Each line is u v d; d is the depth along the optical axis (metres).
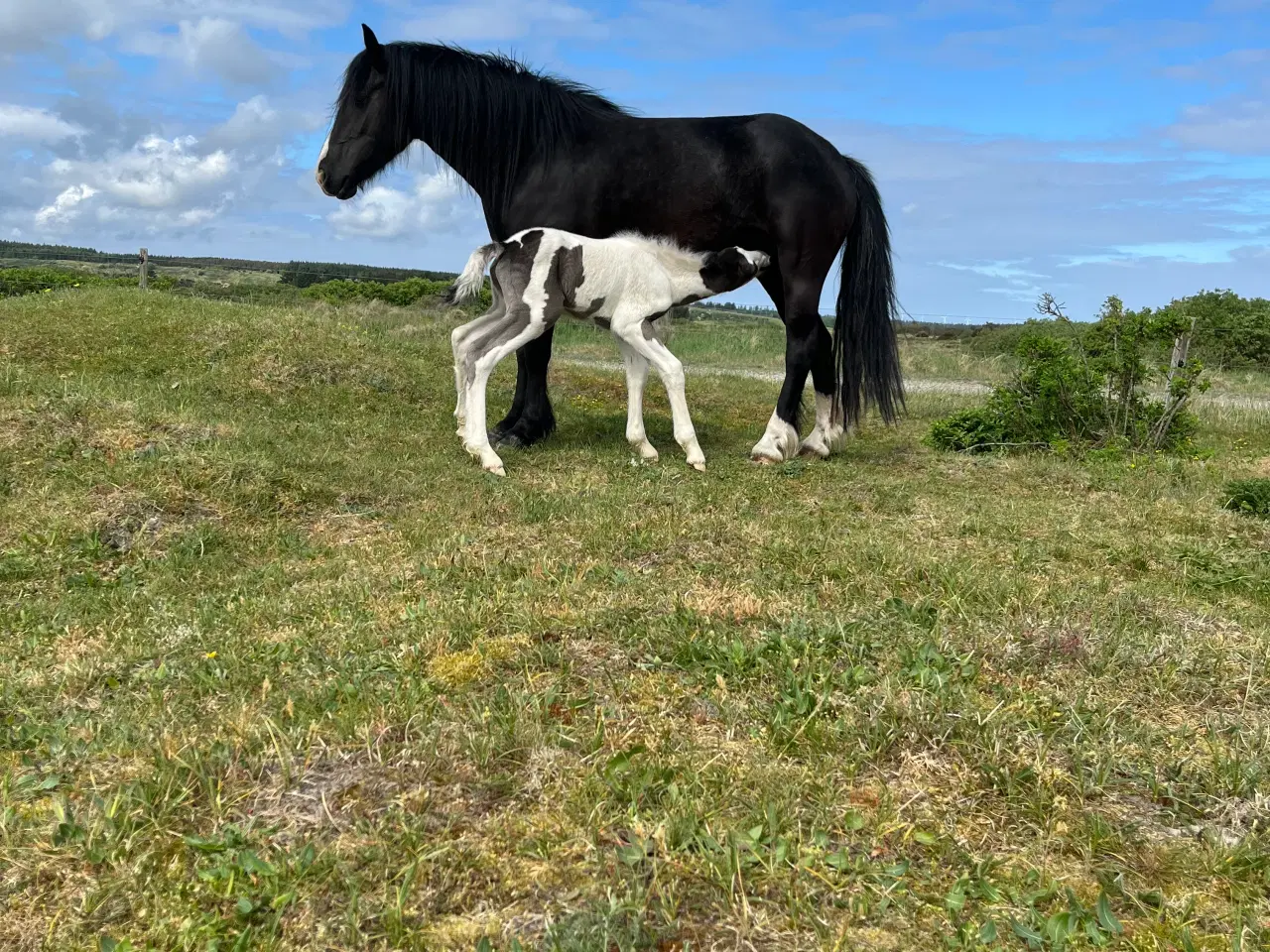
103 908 1.94
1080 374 7.90
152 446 5.66
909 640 3.17
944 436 8.04
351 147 6.86
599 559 4.15
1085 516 5.41
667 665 2.97
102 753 2.55
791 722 2.61
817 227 6.43
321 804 2.25
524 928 1.87
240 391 8.28
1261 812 2.27
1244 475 6.95
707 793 2.27
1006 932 1.88
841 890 1.97
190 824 2.21
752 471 6.36
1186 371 7.85
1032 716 2.69
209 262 60.91
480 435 6.19
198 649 3.39
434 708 2.68
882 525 5.05
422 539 4.65
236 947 1.81
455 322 16.33
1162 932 1.88
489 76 6.59
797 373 6.72
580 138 6.56
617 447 7.09
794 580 3.87
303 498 5.37
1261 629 3.59
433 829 2.16
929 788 2.36
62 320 10.16
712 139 6.42
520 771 2.38
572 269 6.14
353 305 18.67
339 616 3.58
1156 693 2.92
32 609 3.91
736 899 1.91
